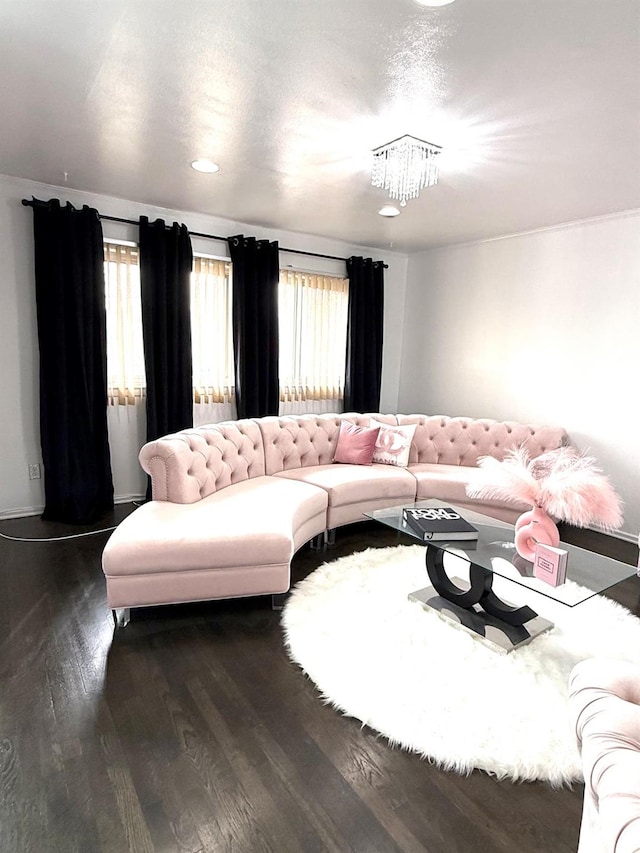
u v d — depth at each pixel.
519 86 1.97
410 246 4.97
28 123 2.41
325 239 4.79
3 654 2.08
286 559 2.41
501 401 4.57
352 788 1.51
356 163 2.84
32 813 1.40
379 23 1.62
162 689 1.91
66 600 2.52
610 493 2.18
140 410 4.00
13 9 1.59
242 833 1.36
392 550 3.23
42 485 3.70
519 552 2.26
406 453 3.90
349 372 5.04
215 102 2.18
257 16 1.60
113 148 2.71
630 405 3.69
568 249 3.97
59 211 3.36
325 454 3.93
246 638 2.25
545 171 2.85
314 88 2.04
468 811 1.46
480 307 4.68
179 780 1.52
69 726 1.71
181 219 3.97
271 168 2.95
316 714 1.80
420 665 2.05
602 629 2.39
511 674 2.02
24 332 3.49
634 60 1.78
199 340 4.19
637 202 3.38
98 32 1.70
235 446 3.33
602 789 0.74
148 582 2.24
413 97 2.08
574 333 3.98
